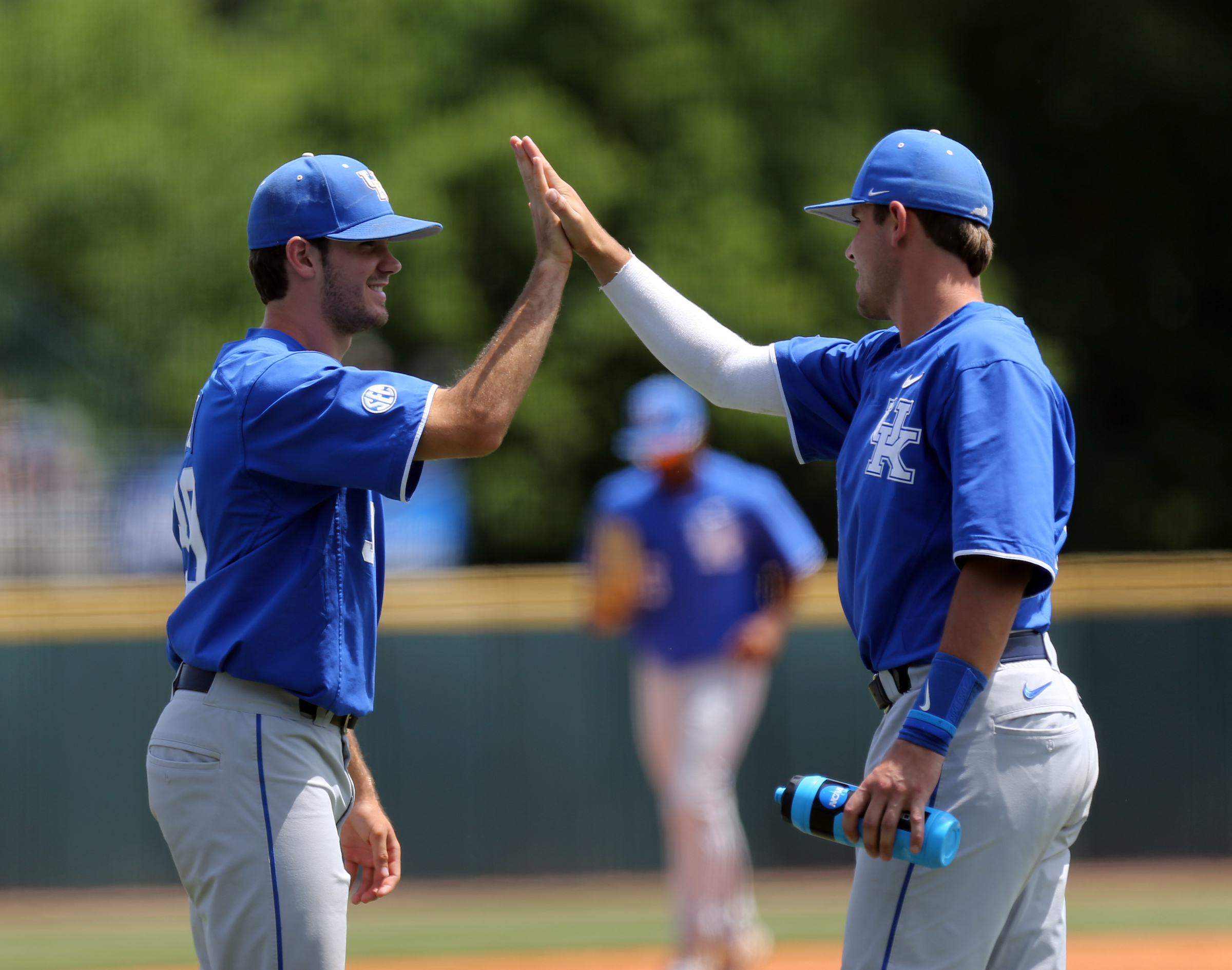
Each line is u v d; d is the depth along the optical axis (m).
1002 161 67.00
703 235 57.59
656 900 25.66
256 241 11.20
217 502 10.63
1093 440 67.81
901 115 64.38
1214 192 67.94
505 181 56.94
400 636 26.81
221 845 10.30
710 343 12.17
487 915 24.56
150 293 57.00
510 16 59.72
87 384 40.91
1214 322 70.06
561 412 57.34
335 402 10.38
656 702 21.83
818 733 27.44
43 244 58.81
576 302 58.41
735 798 27.25
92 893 25.84
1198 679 27.52
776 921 23.92
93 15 63.44
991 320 9.92
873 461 10.16
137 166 58.78
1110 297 68.62
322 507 10.76
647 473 22.48
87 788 26.08
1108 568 27.70
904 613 10.02
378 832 12.05
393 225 11.13
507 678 27.00
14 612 26.09
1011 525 9.09
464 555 46.53
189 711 10.53
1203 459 67.00
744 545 21.97
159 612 26.44
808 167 60.91
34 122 63.06
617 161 58.31
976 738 9.62
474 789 26.78
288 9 64.69
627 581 21.86
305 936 10.32
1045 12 64.75
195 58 64.06
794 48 62.03
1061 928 10.21
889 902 9.73
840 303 59.38
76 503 37.41
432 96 60.22
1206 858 27.28
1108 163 67.62
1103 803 27.25
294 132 59.62
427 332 57.09
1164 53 62.78
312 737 10.60
